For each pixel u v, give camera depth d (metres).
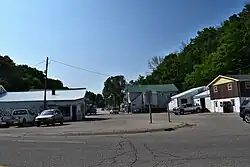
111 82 138.25
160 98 83.31
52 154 10.67
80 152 10.96
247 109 24.52
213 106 58.19
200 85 77.88
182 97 67.62
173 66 105.38
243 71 66.62
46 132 21.25
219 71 69.75
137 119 37.81
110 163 8.61
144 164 8.28
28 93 51.38
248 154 9.23
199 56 98.25
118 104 135.00
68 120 45.28
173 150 10.59
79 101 46.19
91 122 35.62
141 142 13.47
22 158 9.94
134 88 88.12
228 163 7.96
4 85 73.44
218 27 101.50
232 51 67.38
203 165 7.84
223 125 23.23
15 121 31.81
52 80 102.38
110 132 19.41
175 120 32.66
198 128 21.41
